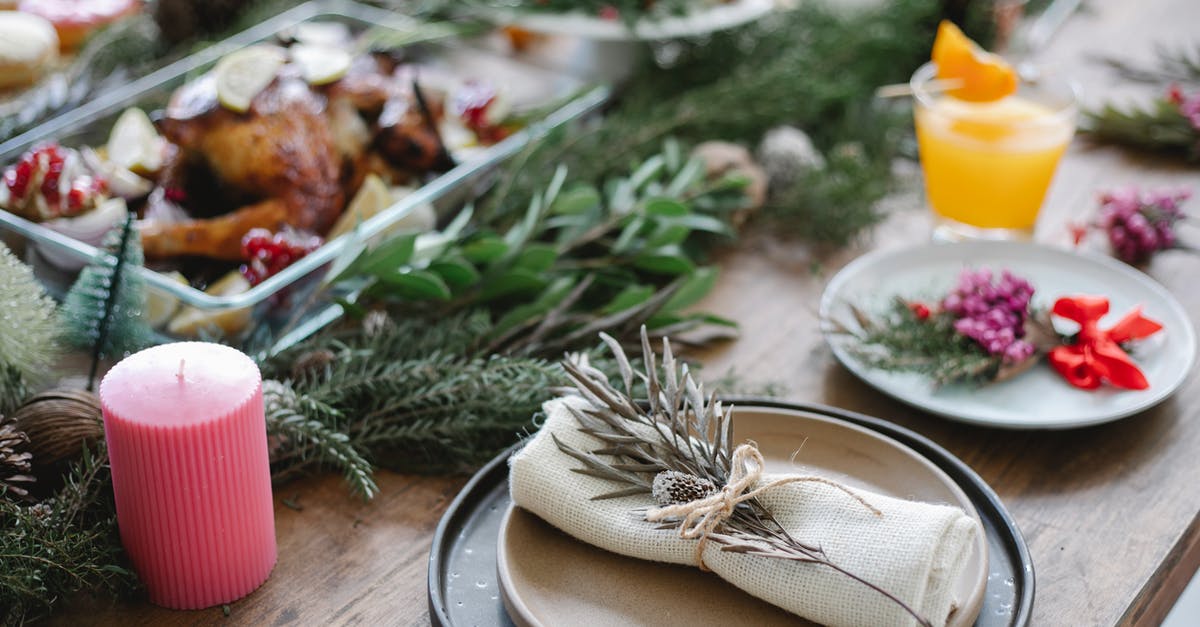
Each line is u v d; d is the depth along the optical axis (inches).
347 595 37.4
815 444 38.4
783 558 33.4
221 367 35.9
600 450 36.2
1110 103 55.8
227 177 46.7
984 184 48.5
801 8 60.5
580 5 55.3
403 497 40.4
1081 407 41.8
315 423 39.3
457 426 40.6
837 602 33.5
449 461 41.5
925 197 52.6
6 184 45.8
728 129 54.8
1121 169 54.9
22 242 44.3
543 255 45.3
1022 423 40.5
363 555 38.6
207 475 35.4
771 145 54.1
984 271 43.9
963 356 42.4
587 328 43.6
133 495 35.5
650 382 36.8
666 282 48.5
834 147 55.1
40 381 41.8
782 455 38.2
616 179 49.5
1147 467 41.0
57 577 36.1
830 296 45.4
